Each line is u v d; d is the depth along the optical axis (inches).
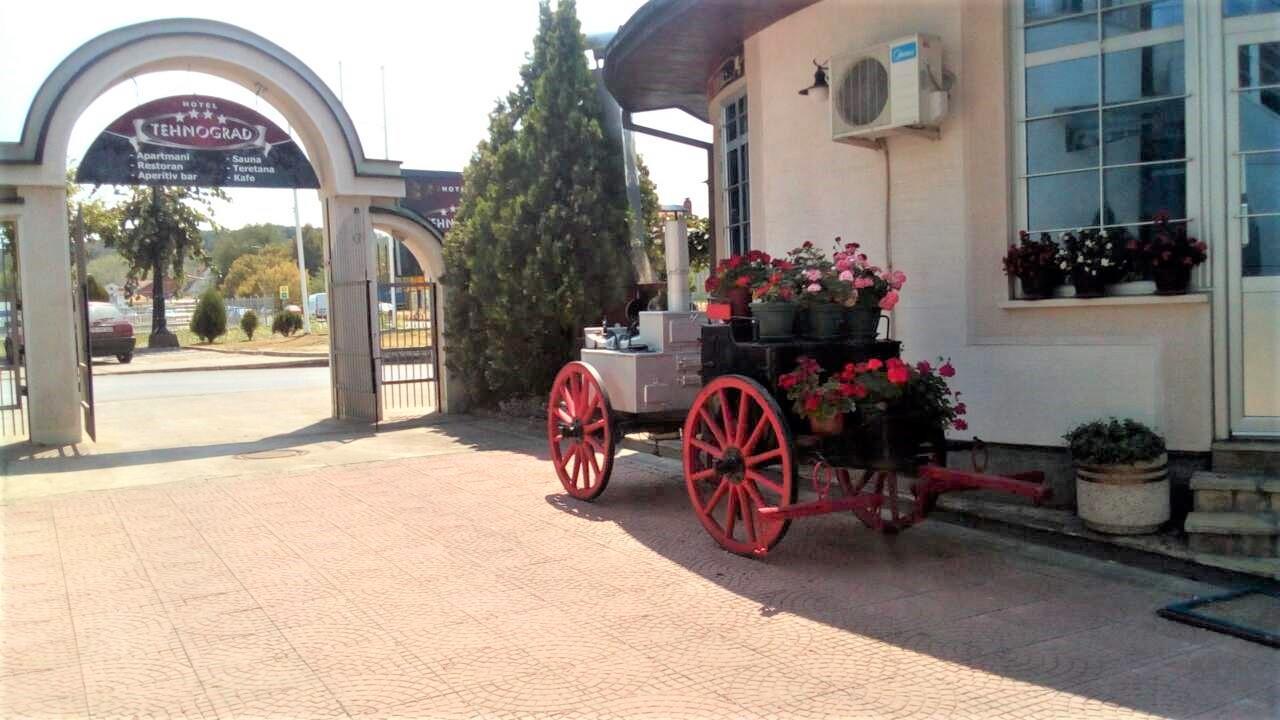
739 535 237.3
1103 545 210.8
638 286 316.5
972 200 248.2
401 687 151.7
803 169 293.7
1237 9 211.8
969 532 232.5
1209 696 141.9
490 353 450.6
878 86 250.8
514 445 388.8
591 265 430.9
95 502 292.8
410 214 481.4
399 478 323.0
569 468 331.9
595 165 435.8
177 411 532.7
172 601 196.7
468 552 227.9
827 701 143.3
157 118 420.8
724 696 145.9
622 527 247.8
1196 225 217.3
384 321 1008.2
